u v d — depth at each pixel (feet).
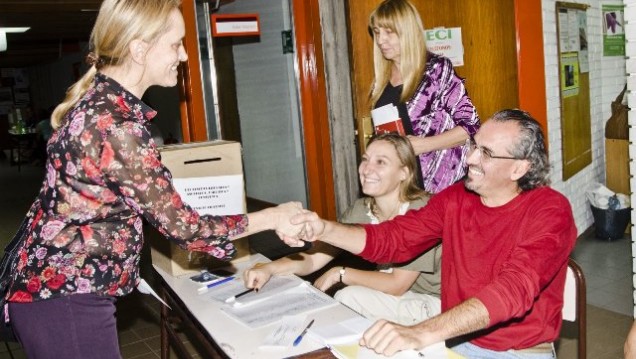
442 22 14.26
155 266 8.62
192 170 8.16
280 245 18.49
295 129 20.62
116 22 5.41
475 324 5.20
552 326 6.23
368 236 7.06
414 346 5.08
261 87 21.34
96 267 5.43
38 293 5.28
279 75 20.57
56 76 50.85
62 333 5.33
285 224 6.64
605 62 19.38
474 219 6.50
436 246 7.95
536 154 6.04
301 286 7.12
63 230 5.33
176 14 5.71
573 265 6.47
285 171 21.47
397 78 11.83
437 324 5.23
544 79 14.88
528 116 6.14
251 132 22.22
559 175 16.12
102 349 5.52
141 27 5.42
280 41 20.10
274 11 19.95
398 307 8.10
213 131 15.15
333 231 6.98
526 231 6.06
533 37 14.55
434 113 11.51
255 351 5.51
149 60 5.65
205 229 5.84
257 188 22.80
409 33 11.13
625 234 17.42
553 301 6.21
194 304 6.88
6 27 25.29
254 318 6.26
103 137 5.26
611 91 19.90
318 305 6.48
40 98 60.03
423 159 11.65
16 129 47.73
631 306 12.81
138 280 5.99
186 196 7.45
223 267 8.24
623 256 15.88
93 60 5.67
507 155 5.99
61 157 5.32
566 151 16.40
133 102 5.60
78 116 5.35
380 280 8.15
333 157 16.52
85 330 5.40
